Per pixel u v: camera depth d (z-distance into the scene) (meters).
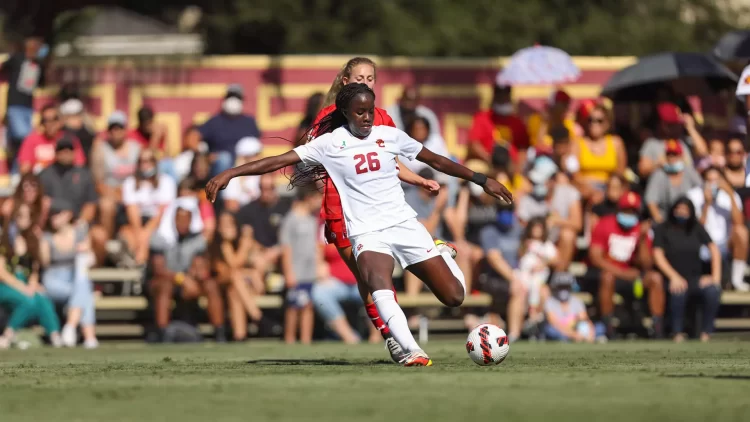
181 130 66.62
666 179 56.69
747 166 39.03
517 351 38.69
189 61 66.62
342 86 28.58
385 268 26.11
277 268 55.88
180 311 54.31
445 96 67.06
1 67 63.66
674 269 53.69
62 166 55.16
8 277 51.16
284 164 26.08
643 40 88.50
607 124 60.06
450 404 17.44
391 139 26.39
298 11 88.31
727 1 95.88
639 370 25.19
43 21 77.06
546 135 61.41
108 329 56.53
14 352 43.19
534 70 61.91
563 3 89.38
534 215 56.09
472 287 55.16
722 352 36.91
